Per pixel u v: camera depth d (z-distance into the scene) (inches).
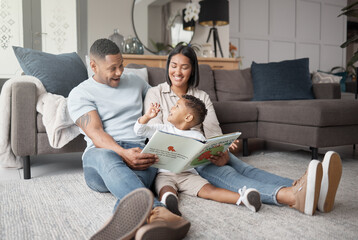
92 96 58.9
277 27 258.7
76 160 96.0
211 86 121.5
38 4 173.8
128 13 175.3
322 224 44.7
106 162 47.3
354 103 88.0
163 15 180.7
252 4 246.7
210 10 173.3
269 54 257.6
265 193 49.9
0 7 169.5
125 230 34.3
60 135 70.7
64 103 70.6
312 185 45.1
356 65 317.4
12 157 77.3
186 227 38.2
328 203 48.6
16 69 175.0
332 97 127.1
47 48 176.1
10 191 61.0
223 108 94.7
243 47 246.4
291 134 90.4
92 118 56.2
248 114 98.9
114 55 57.3
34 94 72.7
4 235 41.4
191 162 51.5
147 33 178.4
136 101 63.7
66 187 63.7
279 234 41.4
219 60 166.1
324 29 281.3
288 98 126.4
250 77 133.3
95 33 170.6
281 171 77.4
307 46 274.5
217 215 47.7
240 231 42.2
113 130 59.9
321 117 82.1
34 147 72.6
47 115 70.7
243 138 99.0
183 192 57.5
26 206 52.3
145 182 52.2
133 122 61.9
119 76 59.9
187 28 186.1
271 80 128.0
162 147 47.7
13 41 172.7
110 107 60.1
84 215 48.3
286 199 48.1
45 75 80.9
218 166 58.1
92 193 59.4
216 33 183.0
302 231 42.3
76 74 87.6
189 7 179.8
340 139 86.4
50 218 47.1
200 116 54.5
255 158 94.2
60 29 176.6
